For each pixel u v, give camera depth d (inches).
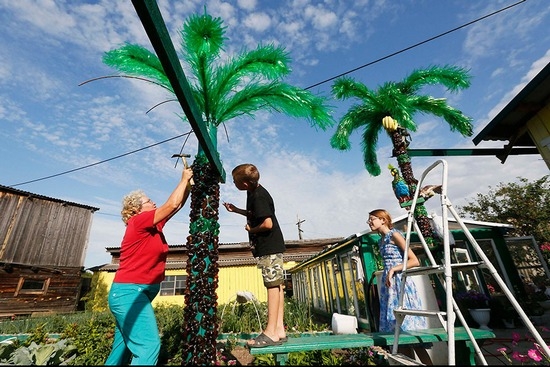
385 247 115.3
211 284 99.7
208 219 107.7
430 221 227.3
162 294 612.4
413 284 108.3
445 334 89.3
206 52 120.8
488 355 133.4
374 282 174.6
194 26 118.9
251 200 99.0
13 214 526.6
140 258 89.4
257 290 631.2
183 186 99.2
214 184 114.7
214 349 92.0
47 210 580.1
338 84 323.0
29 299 511.8
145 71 126.1
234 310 303.9
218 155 118.6
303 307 352.5
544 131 181.8
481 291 300.8
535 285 432.5
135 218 94.2
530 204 661.9
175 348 141.5
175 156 108.1
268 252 92.8
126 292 84.8
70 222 614.2
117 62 123.3
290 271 665.6
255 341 82.7
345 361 118.1
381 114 320.5
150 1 51.6
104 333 187.5
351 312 317.7
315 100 136.6
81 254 617.6
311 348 81.1
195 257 101.5
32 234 546.6
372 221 122.2
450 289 72.6
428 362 99.0
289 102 137.3
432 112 309.3
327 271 413.1
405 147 255.4
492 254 326.0
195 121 82.4
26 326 303.6
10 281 494.3
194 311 93.8
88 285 679.7
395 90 292.8
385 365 109.7
